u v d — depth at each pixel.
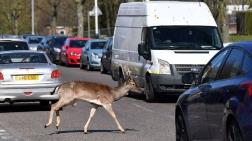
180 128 17.73
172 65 32.34
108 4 115.81
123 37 38.00
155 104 32.09
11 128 24.02
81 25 96.25
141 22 34.81
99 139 20.98
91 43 61.97
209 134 15.30
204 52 32.91
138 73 34.75
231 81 14.24
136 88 22.42
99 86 22.17
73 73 57.06
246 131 13.05
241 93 13.41
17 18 154.75
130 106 31.25
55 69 29.44
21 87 28.75
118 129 23.16
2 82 28.66
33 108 30.98
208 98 15.20
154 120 25.70
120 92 22.27
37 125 24.77
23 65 28.98
